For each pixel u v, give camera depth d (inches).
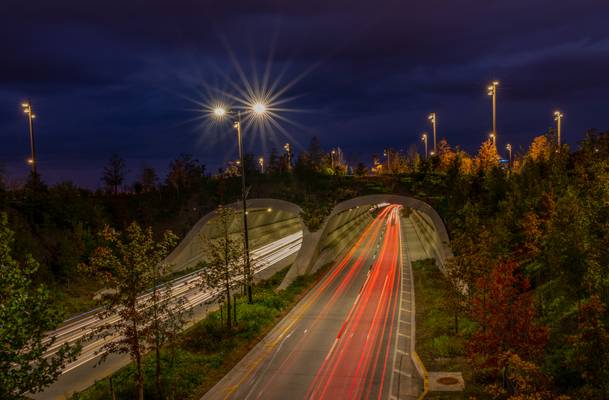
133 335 988.6
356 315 1737.2
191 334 1469.0
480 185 2541.8
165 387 1070.4
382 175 3494.1
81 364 1302.9
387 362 1248.2
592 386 681.6
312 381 1138.0
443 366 1171.9
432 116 3914.9
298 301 1969.7
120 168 3651.6
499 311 906.7
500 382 1011.9
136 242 983.6
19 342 539.8
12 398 542.9
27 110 2854.3
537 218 1509.6
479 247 1379.2
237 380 1159.0
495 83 2923.2
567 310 1209.4
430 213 2696.9
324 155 5644.7
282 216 4092.0
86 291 2166.6
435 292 1969.7
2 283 557.6
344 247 3321.9
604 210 999.6
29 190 2632.9
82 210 2699.3
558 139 3211.1
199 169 3897.6
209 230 3068.4
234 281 1603.1
